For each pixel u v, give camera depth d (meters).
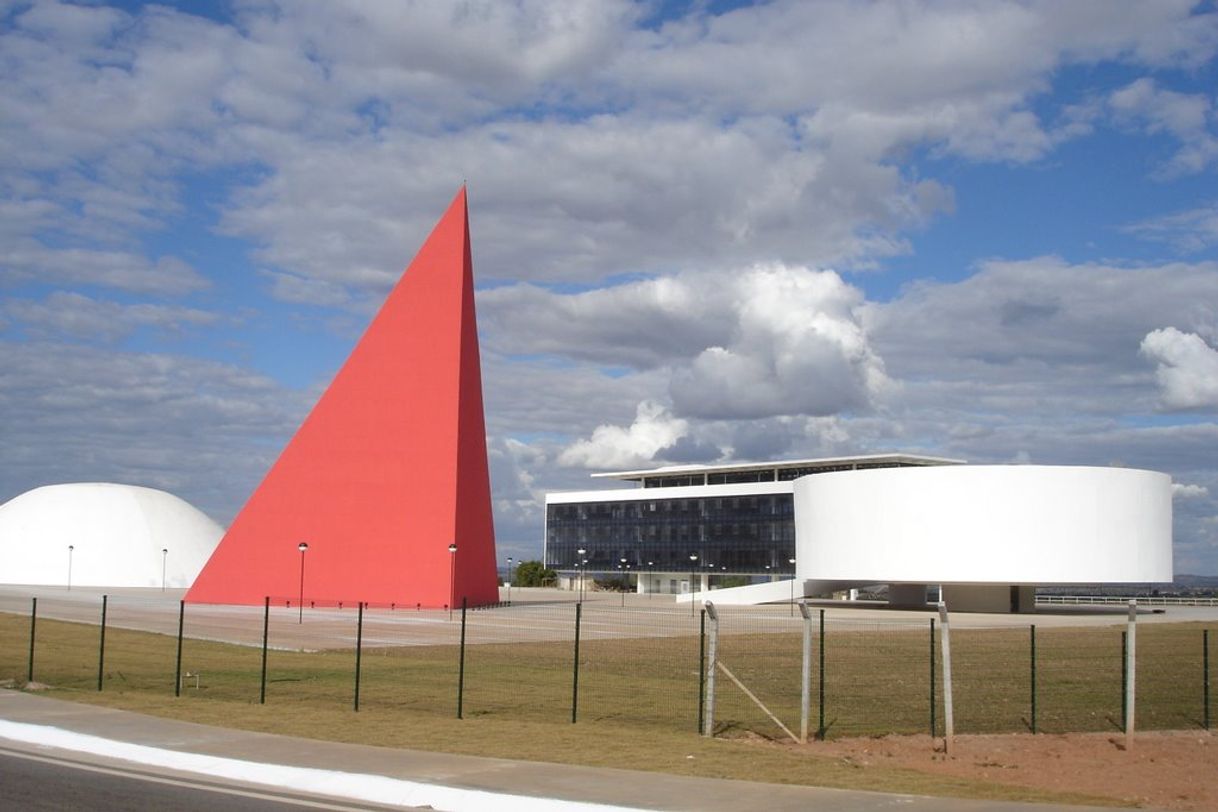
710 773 15.40
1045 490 74.25
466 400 73.06
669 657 36.53
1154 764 18.20
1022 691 28.19
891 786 14.84
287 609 64.88
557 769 15.37
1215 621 68.31
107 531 107.88
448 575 68.81
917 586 89.31
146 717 19.62
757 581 118.94
